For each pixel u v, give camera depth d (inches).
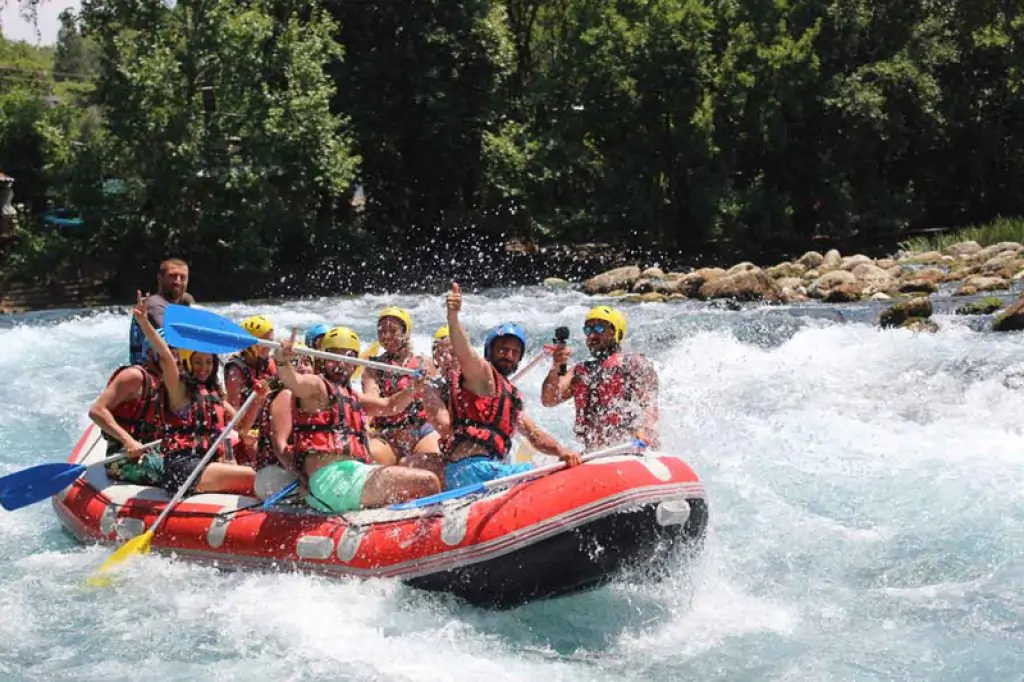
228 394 271.3
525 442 268.7
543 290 800.9
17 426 377.7
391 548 217.9
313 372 248.5
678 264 962.1
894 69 1010.7
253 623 211.2
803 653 201.8
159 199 872.3
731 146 976.3
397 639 204.7
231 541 234.1
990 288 601.0
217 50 865.5
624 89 938.1
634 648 204.5
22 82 1402.6
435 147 994.7
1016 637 205.0
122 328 589.6
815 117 1005.2
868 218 1023.0
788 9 1011.9
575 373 244.2
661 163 964.0
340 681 189.2
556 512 208.1
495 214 1000.2
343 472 228.5
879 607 220.8
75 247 892.0
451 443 227.9
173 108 869.2
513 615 215.0
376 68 983.6
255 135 876.6
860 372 391.9
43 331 577.6
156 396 261.3
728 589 231.1
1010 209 1122.0
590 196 973.2
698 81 937.5
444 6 974.4
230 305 765.9
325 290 890.1
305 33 922.1
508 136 983.0
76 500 264.1
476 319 616.7
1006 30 1079.6
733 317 533.3
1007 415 337.7
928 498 278.5
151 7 866.1
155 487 259.4
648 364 239.1
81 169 880.9
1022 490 279.4
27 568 246.2
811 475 298.5
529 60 1167.6
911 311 476.1
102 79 872.3
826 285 655.8
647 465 215.5
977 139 1103.0
